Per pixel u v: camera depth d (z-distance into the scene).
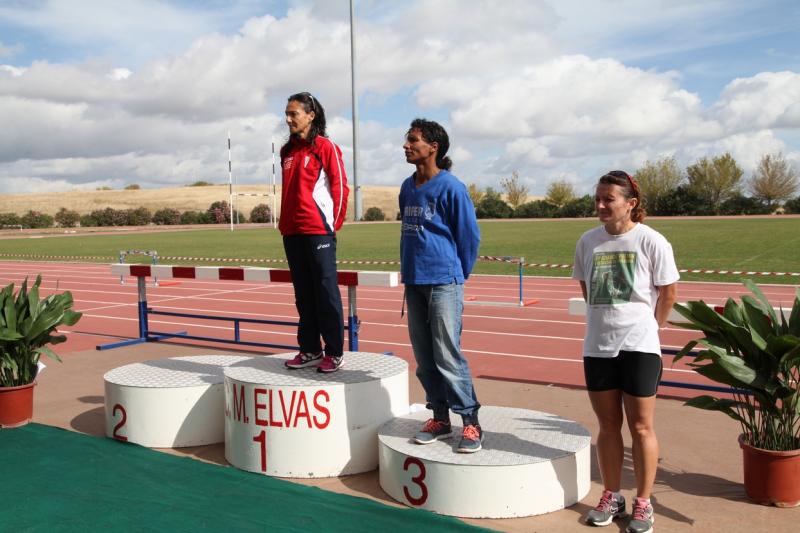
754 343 3.68
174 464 4.46
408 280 3.90
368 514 3.65
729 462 4.50
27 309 5.60
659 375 3.47
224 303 13.46
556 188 78.62
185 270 8.53
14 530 3.47
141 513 3.67
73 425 5.43
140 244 36.75
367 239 35.62
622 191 3.45
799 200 57.72
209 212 73.00
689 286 15.02
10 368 5.33
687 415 5.52
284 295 14.62
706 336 4.04
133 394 4.84
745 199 58.62
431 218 3.84
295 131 4.56
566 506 3.78
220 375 5.18
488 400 6.07
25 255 30.02
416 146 3.83
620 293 3.48
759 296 4.08
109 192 110.31
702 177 61.47
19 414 5.33
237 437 4.40
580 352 8.21
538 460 3.66
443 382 4.03
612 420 3.59
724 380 3.89
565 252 24.42
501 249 26.30
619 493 3.66
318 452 4.22
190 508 3.74
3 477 4.22
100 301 14.07
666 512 3.73
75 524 3.54
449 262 3.83
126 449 4.75
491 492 3.61
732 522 3.60
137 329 10.52
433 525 3.53
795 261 19.47
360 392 4.30
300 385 4.20
